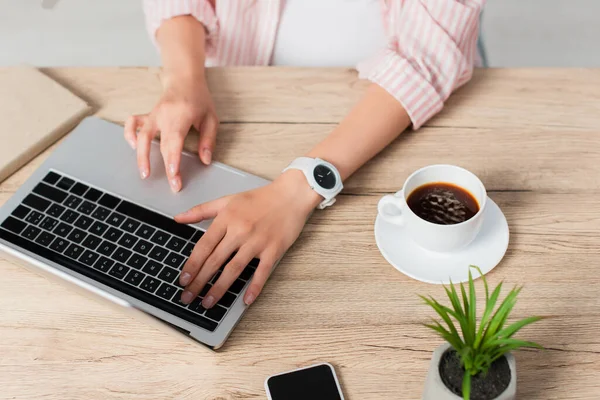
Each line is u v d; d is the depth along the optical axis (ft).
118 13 8.45
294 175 3.24
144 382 2.68
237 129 3.60
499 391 2.21
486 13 8.30
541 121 3.59
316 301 2.91
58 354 2.77
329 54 4.60
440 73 3.63
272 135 3.57
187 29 4.09
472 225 2.83
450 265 2.97
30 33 8.20
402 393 2.64
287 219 3.12
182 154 3.46
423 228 2.86
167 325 2.79
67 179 3.34
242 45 4.54
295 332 2.81
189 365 2.72
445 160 3.43
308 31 4.58
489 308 2.21
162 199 3.26
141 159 3.38
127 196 3.26
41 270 2.99
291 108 3.69
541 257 3.02
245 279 2.96
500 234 3.07
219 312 2.83
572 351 2.71
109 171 3.38
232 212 3.11
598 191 3.26
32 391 2.66
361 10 4.53
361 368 2.71
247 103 3.72
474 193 2.96
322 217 3.22
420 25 3.74
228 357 2.75
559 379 2.64
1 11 8.49
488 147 3.48
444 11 3.70
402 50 3.73
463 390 2.10
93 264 2.99
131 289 2.90
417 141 3.53
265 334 2.81
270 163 3.44
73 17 8.41
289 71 3.89
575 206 3.20
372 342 2.78
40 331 2.84
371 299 2.91
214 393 2.65
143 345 2.79
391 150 3.50
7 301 2.94
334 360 2.73
